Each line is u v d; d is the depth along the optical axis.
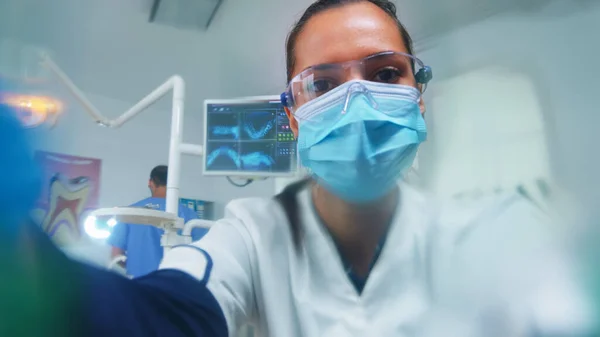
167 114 2.31
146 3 1.72
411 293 0.53
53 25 0.85
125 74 2.10
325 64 0.59
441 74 1.03
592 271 0.43
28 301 0.25
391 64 0.60
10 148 0.25
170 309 0.39
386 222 0.58
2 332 0.24
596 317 0.41
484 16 1.08
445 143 0.74
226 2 1.75
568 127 0.75
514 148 0.71
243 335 0.57
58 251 0.29
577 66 0.88
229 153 1.17
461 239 0.52
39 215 0.27
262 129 1.16
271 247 0.57
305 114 0.61
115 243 0.79
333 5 0.60
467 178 0.63
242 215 0.59
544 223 0.48
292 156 1.15
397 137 0.58
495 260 0.49
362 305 0.53
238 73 2.18
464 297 0.49
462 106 0.87
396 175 0.58
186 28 1.92
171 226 0.89
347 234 0.58
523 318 0.45
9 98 0.27
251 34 1.92
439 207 0.57
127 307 0.34
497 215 0.51
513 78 0.92
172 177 1.06
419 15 1.14
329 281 0.55
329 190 0.59
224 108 1.18
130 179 2.19
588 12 0.89
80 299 0.29
